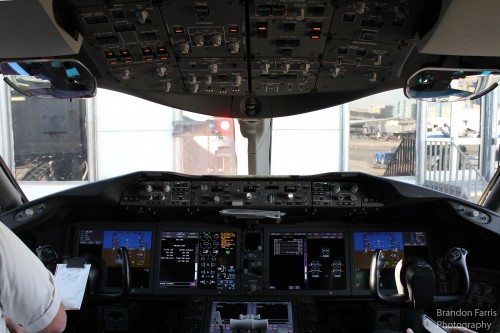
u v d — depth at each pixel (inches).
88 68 91.0
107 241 105.4
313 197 99.2
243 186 100.2
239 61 88.7
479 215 94.0
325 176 99.1
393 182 94.9
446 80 94.8
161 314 106.6
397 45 80.4
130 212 102.7
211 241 104.0
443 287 103.0
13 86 97.3
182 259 103.3
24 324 49.6
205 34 77.8
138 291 101.7
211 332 92.5
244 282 101.2
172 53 85.4
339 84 102.6
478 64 86.1
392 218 104.7
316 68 92.4
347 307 102.7
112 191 97.2
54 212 98.9
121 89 107.3
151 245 104.3
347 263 102.7
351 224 105.4
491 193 112.3
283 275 101.7
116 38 79.1
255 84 102.9
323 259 102.8
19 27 68.4
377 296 79.3
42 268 50.1
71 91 100.6
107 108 136.9
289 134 133.0
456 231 101.0
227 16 71.9
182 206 99.8
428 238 104.9
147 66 91.4
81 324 97.7
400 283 80.1
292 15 71.1
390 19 71.7
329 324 104.8
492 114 125.6
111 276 103.6
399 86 103.5
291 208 99.7
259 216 94.9
